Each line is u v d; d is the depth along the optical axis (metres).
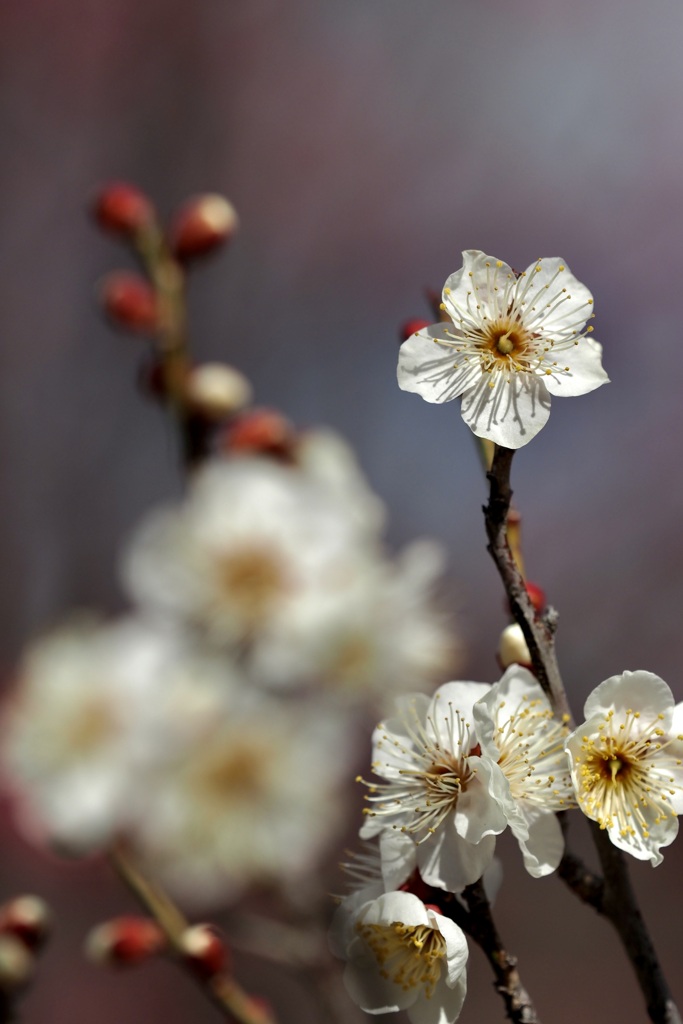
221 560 0.55
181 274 0.56
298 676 0.54
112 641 0.54
